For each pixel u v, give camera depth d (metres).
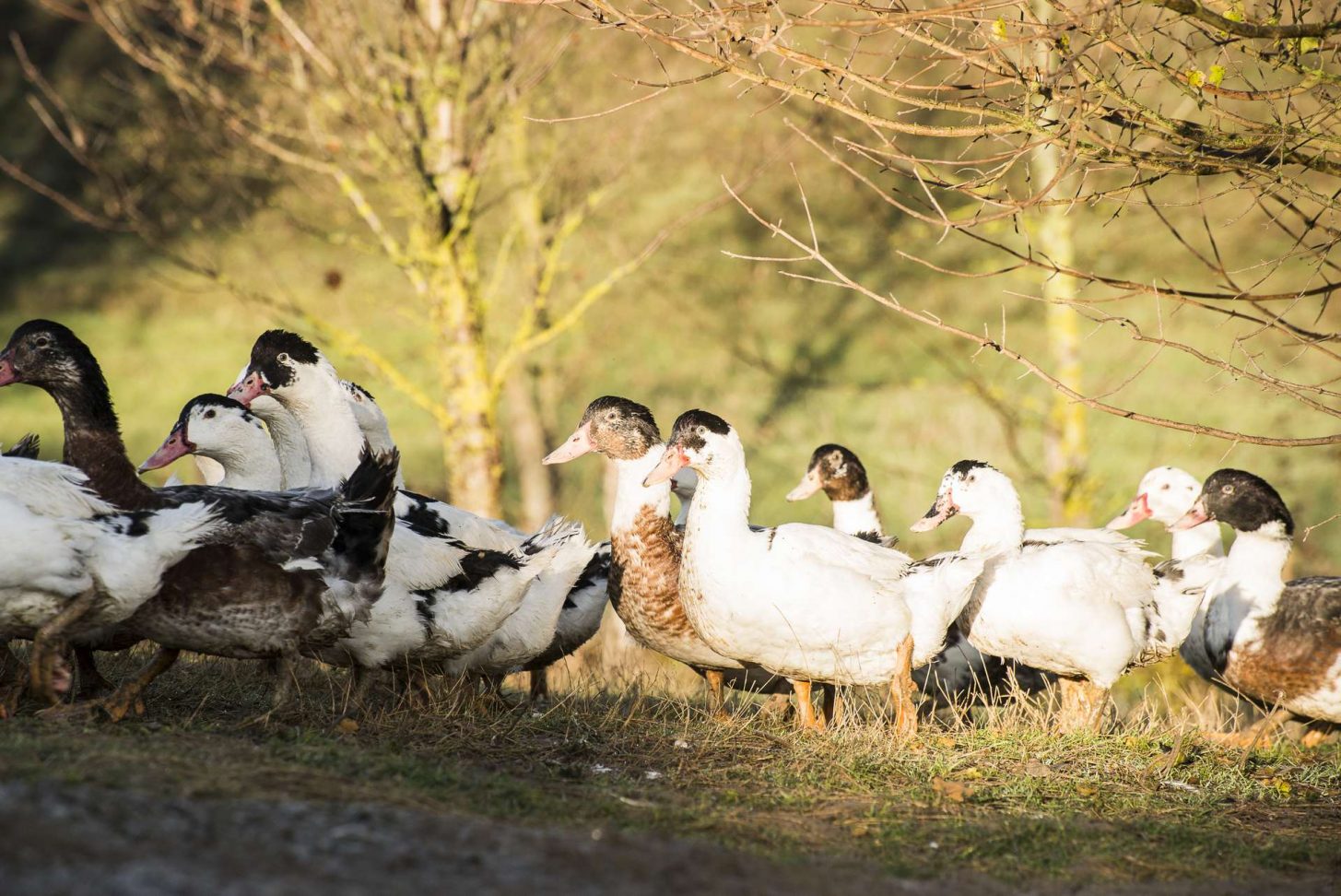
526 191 21.72
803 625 10.79
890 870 7.38
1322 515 27.69
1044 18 11.16
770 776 9.54
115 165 39.03
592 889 6.23
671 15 8.81
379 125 20.08
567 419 32.28
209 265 21.09
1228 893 7.50
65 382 9.45
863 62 17.22
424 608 10.45
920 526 12.12
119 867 5.63
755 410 33.28
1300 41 9.47
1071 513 21.83
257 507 9.38
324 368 11.81
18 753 7.43
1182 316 32.09
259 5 22.58
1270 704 12.73
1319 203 9.32
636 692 13.01
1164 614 12.42
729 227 37.66
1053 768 10.50
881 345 35.34
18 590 8.56
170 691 10.59
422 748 9.47
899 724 11.06
